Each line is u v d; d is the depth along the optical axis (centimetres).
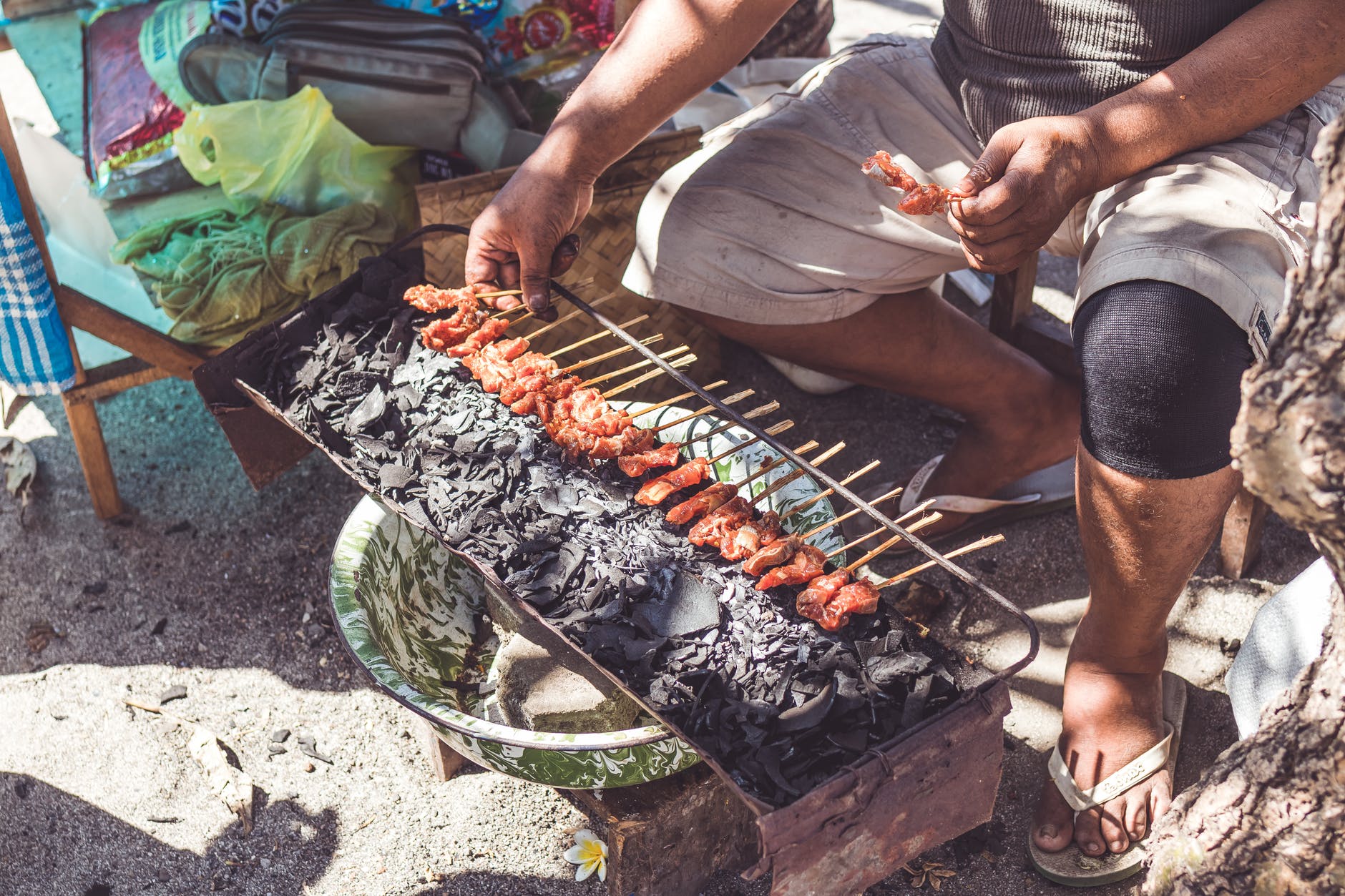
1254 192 181
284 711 241
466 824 217
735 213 222
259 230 281
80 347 288
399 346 220
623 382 297
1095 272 179
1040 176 174
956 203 177
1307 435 114
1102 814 196
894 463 291
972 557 263
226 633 259
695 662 165
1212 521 178
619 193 277
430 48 284
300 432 208
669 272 225
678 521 187
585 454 199
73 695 246
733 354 327
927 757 149
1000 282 281
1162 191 182
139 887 209
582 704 188
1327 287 113
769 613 172
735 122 243
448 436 204
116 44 294
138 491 296
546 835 214
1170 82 178
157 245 281
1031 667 239
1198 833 149
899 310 231
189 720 238
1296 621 178
